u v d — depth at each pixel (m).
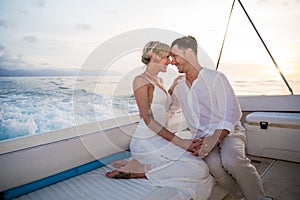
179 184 1.10
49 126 1.43
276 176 1.63
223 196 1.39
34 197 1.09
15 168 1.12
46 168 1.22
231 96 1.32
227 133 1.25
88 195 1.08
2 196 1.07
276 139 1.89
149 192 1.07
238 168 1.13
